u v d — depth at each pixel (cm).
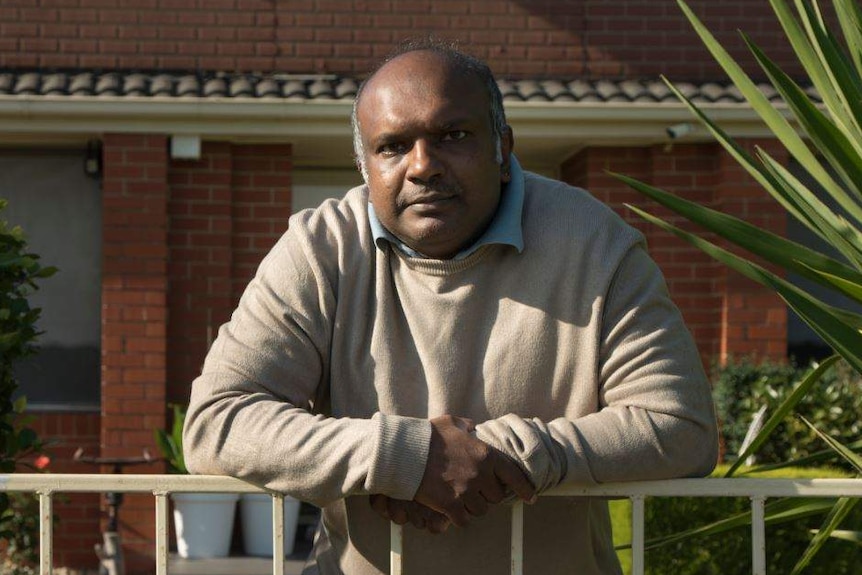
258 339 276
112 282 1049
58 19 1110
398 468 250
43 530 267
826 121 387
